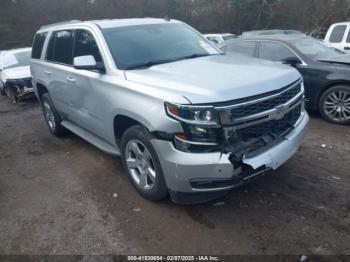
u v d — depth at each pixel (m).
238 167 3.13
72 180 4.66
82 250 3.25
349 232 3.19
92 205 3.98
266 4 30.97
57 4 32.94
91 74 4.38
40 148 6.09
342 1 24.91
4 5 31.88
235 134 3.10
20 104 10.39
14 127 7.78
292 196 3.81
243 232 3.29
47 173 4.97
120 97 3.79
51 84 5.74
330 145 5.16
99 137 4.86
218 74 3.49
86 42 4.66
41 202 4.16
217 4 33.69
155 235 3.37
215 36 19.98
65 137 6.55
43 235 3.52
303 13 29.41
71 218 3.76
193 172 3.10
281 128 3.53
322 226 3.29
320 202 3.67
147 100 3.41
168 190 3.46
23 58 11.52
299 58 6.53
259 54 7.25
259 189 3.98
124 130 4.20
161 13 34.03
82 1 33.44
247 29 32.84
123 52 4.25
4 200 4.29
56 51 5.62
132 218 3.65
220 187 3.17
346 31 9.89
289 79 3.58
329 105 6.17
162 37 4.69
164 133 3.20
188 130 3.05
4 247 3.39
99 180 4.57
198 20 34.28
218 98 3.01
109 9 33.44
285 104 3.40
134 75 3.76
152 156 3.51
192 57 4.48
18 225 3.72
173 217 3.61
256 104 3.17
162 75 3.61
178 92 3.17
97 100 4.31
